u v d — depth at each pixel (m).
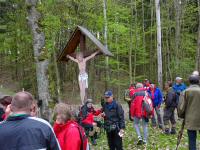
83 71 11.83
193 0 36.94
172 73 37.62
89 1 24.34
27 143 3.48
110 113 9.38
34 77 28.23
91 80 31.97
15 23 27.62
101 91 33.94
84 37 11.79
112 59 29.19
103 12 25.67
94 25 26.05
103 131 13.42
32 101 3.78
